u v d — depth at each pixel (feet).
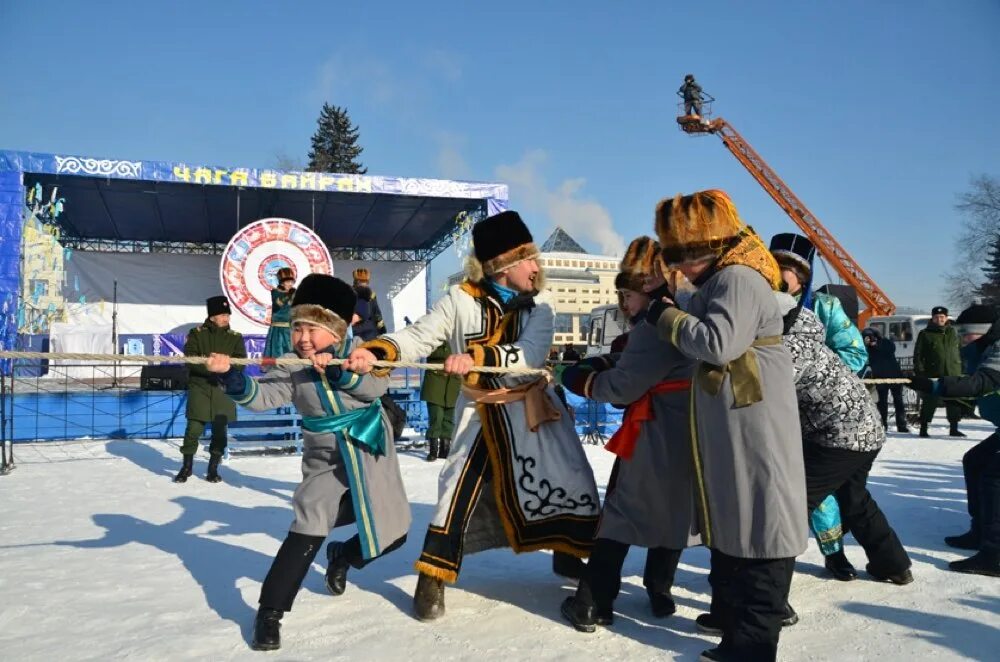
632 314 11.77
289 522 18.51
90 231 79.15
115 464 28.71
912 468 27.09
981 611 11.37
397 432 11.89
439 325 11.82
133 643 10.21
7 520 18.69
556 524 11.32
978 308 15.79
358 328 32.71
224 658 9.71
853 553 14.92
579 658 9.70
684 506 10.89
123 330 74.02
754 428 9.10
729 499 9.18
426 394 29.66
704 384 9.39
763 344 9.38
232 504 20.98
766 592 9.09
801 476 9.27
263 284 55.52
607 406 37.04
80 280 73.26
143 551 15.46
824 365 11.61
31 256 49.14
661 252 10.21
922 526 17.63
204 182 52.47
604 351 60.54
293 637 10.45
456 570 11.04
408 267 83.30
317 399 11.01
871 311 84.53
